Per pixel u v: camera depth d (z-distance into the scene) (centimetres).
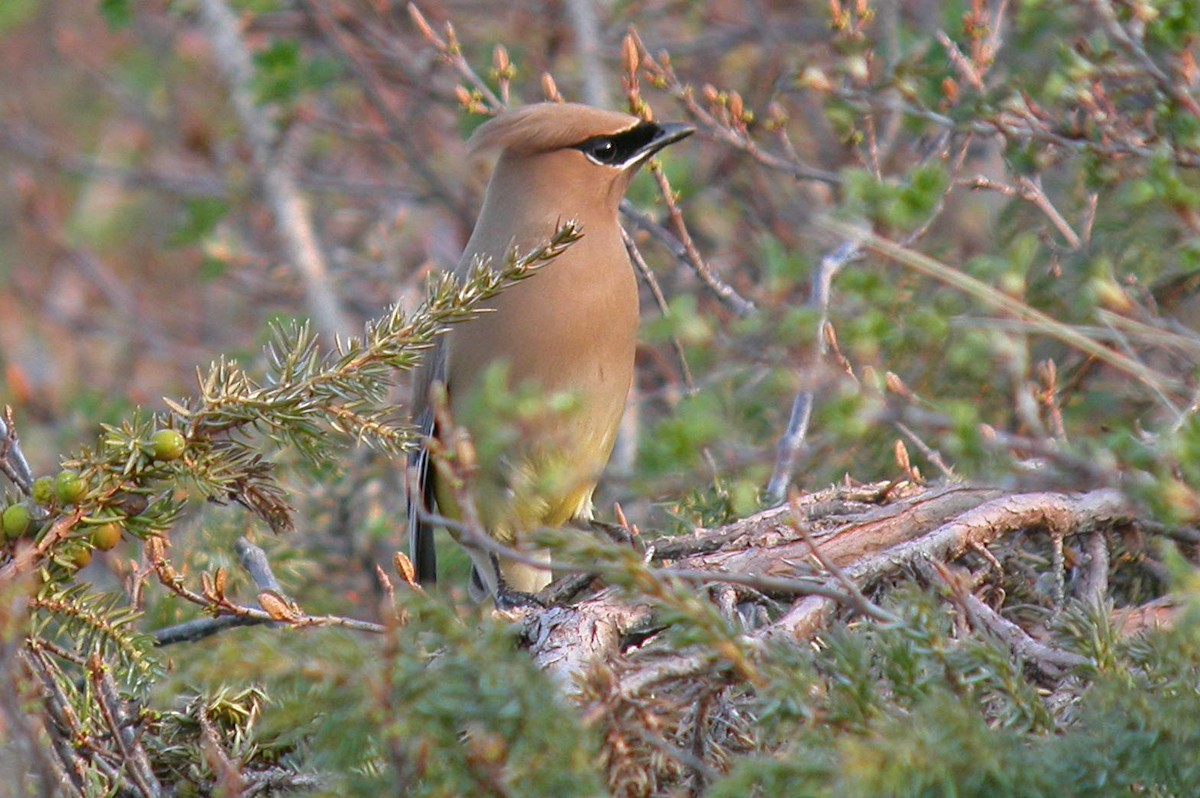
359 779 548
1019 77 984
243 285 1573
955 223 1218
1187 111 866
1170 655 604
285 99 1494
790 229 1290
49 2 2003
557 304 1076
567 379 1082
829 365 763
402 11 1628
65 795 685
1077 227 1066
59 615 692
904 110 983
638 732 586
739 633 620
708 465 789
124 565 956
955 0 1162
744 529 862
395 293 1457
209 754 699
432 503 1083
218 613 755
